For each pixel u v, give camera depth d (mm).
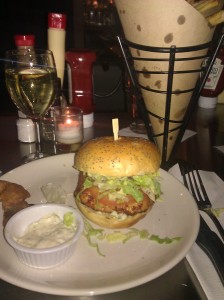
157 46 332
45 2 1410
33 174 402
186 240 280
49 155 455
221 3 332
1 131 529
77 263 276
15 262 271
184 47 313
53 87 441
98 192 338
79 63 519
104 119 578
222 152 454
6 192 339
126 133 508
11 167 425
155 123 387
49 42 525
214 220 305
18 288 249
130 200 330
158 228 320
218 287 236
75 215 303
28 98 428
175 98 358
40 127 513
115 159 333
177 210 336
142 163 338
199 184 367
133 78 353
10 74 422
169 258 267
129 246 297
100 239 306
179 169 396
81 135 490
